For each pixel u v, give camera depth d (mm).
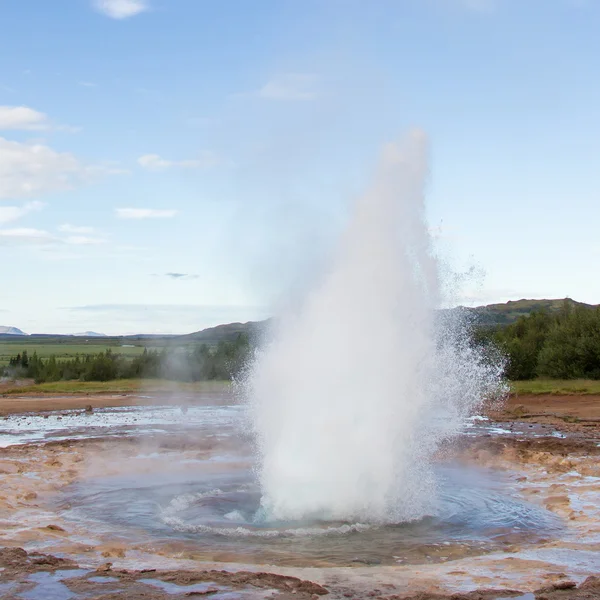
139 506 12852
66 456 19094
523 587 7879
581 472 16438
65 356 111062
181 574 8172
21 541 10094
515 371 51000
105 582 7863
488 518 11852
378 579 8305
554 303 127750
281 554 9672
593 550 9695
